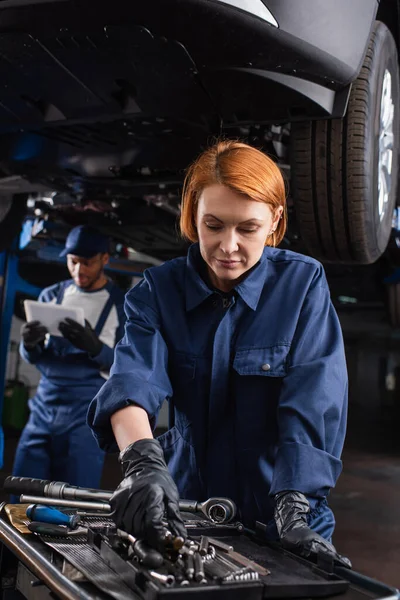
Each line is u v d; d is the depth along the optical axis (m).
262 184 1.07
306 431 1.15
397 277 5.08
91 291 3.49
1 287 4.76
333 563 0.92
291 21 1.83
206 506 1.13
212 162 1.09
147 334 1.27
